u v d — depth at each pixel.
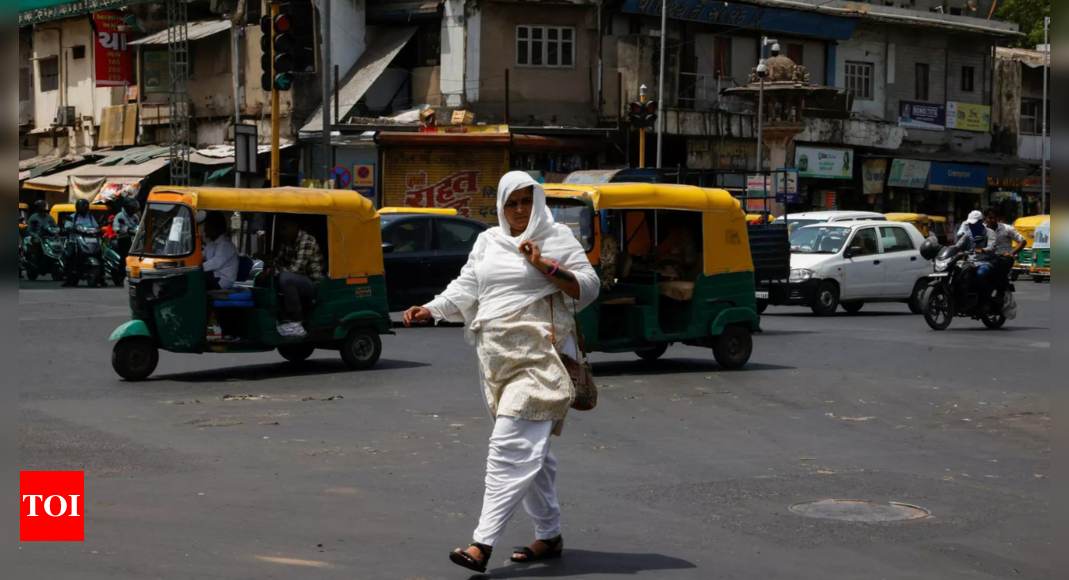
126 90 41.19
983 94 47.69
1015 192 48.38
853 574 5.15
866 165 43.47
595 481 7.16
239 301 12.43
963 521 6.17
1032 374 12.95
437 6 35.72
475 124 34.91
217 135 38.34
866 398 11.09
